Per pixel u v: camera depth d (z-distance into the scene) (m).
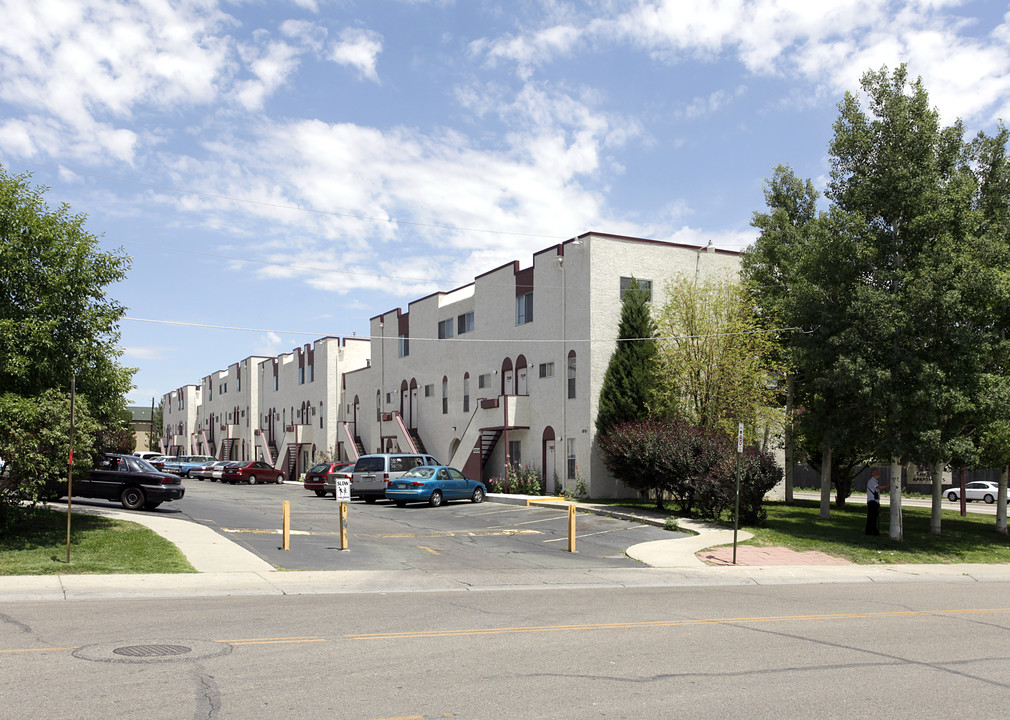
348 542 19.53
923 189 22.00
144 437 129.75
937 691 7.54
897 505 23.06
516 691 7.14
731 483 23.88
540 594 13.66
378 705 6.58
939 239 21.89
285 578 14.43
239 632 9.49
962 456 22.12
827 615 12.10
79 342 18.28
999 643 10.13
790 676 7.99
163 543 17.22
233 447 81.81
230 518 23.77
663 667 8.23
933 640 10.24
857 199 22.66
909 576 18.41
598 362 31.66
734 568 17.86
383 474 31.66
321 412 60.50
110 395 19.39
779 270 29.12
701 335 29.20
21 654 8.10
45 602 11.72
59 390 17.52
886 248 22.44
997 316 22.38
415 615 11.05
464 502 32.09
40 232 17.72
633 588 14.92
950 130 22.92
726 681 7.72
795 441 31.62
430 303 45.28
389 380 50.34
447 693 7.01
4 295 17.61
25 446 16.23
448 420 42.66
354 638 9.28
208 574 14.56
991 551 22.91
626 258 32.62
